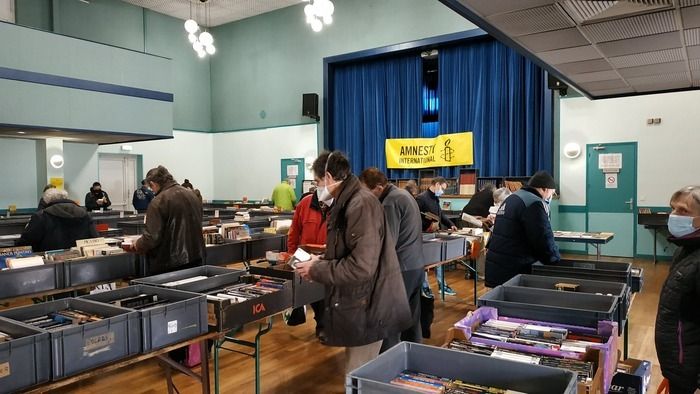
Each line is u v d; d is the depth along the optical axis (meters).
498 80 9.80
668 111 7.80
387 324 2.11
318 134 12.15
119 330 1.93
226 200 14.06
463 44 10.21
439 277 5.77
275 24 12.80
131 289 2.46
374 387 1.25
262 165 13.25
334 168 2.10
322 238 3.68
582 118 8.51
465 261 6.65
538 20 3.00
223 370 3.54
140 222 6.43
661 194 7.91
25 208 9.99
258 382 2.78
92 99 8.72
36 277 3.05
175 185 3.48
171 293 2.37
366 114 11.55
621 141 8.19
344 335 2.07
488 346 1.82
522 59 9.51
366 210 2.04
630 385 1.85
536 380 1.35
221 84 13.98
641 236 8.09
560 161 8.75
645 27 3.11
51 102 8.16
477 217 6.36
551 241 3.11
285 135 12.74
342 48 11.62
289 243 3.87
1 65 7.59
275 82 12.86
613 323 1.92
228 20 13.54
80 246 3.74
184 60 13.57
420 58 10.80
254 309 2.45
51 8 11.05
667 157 7.84
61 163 10.20
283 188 10.06
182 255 3.39
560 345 1.80
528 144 9.38
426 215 5.05
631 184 8.13
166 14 13.12
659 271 7.07
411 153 10.87
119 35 12.23
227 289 2.66
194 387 3.23
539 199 3.13
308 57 12.22
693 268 1.92
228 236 4.63
